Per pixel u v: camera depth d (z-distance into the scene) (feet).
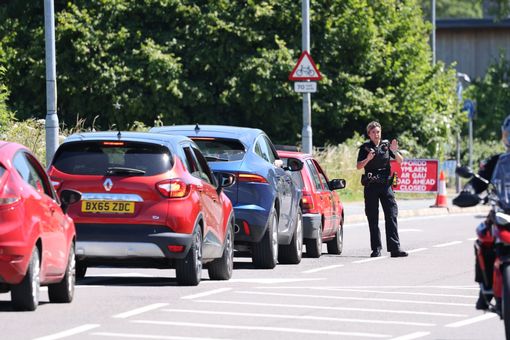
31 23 363.76
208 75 366.63
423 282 151.53
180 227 136.67
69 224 125.39
